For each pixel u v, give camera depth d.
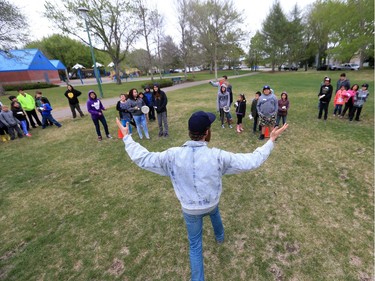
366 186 3.62
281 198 3.45
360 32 25.33
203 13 22.70
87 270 2.43
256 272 2.30
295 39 39.50
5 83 30.48
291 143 5.55
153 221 3.11
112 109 10.94
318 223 2.90
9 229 3.10
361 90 6.77
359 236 2.67
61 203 3.63
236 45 25.36
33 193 3.97
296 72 37.09
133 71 54.44
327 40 34.97
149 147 5.82
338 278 2.20
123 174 4.48
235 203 3.39
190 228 1.79
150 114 8.32
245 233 2.81
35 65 32.47
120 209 3.40
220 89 6.88
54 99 16.06
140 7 22.81
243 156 1.57
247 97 12.96
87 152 5.73
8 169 4.98
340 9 26.08
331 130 6.33
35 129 8.30
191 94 15.34
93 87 25.02
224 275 2.29
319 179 3.90
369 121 7.02
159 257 2.54
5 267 2.51
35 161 5.36
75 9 20.75
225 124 7.46
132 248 2.68
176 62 46.22
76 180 4.35
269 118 5.61
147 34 24.61
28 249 2.74
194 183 1.57
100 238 2.86
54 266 2.50
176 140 6.21
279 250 2.54
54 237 2.91
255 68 58.59
